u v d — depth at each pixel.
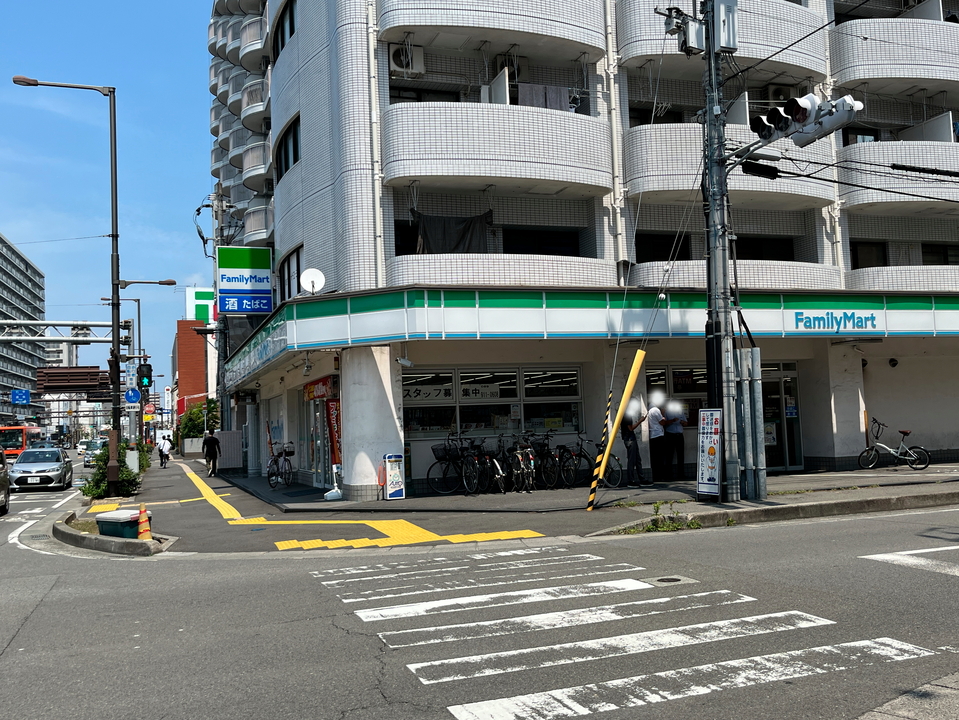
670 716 4.46
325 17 18.80
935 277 20.45
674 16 14.34
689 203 19.28
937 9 21.41
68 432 135.38
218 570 9.95
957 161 20.45
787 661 5.34
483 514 13.99
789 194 19.17
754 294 17.66
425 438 17.78
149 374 27.64
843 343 19.83
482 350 17.92
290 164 21.02
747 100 19.22
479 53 18.80
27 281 184.25
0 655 6.20
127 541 12.06
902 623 6.18
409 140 16.97
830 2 21.42
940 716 4.33
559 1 18.02
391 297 15.55
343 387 16.95
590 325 16.39
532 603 7.25
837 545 9.73
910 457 19.31
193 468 39.91
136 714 4.77
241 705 4.85
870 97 21.58
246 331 35.38
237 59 43.34
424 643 6.04
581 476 18.30
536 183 17.72
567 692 4.88
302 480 22.88
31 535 15.02
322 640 6.25
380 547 11.27
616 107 19.12
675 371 19.45
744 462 13.80
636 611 6.79
